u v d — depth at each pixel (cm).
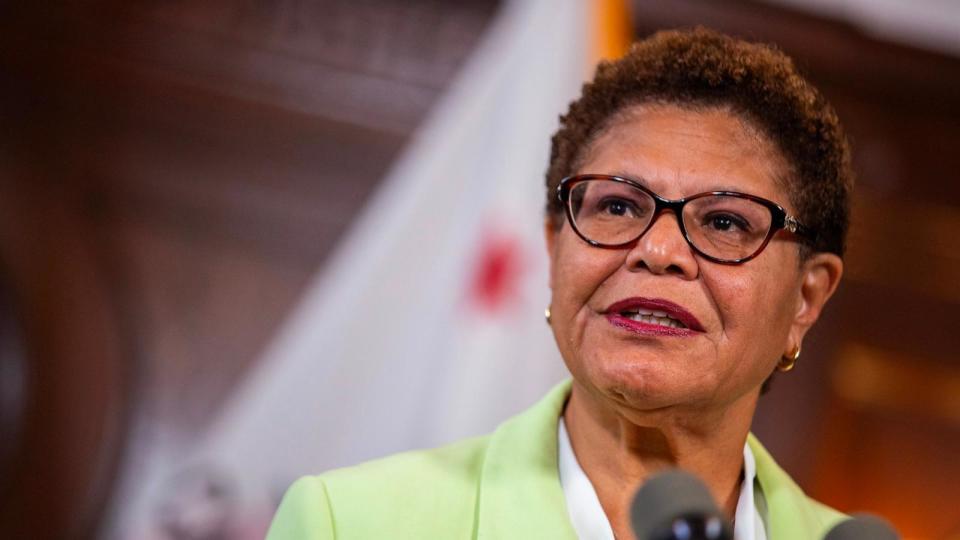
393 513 486
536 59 1079
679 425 497
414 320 1042
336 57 1432
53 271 1398
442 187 1067
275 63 1430
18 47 1408
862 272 1530
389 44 1436
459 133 1080
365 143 1429
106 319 1400
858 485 1497
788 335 532
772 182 511
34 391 1377
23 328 1382
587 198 507
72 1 1410
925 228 1545
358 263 1072
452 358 1003
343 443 1041
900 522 1500
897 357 1525
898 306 1535
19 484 1359
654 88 524
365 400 1040
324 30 1433
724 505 521
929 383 1530
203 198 1425
